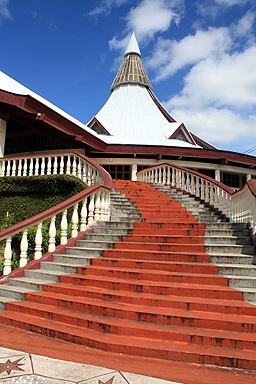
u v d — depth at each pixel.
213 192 11.04
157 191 11.94
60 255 6.24
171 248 6.15
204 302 4.16
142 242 6.62
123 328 3.76
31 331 4.13
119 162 18.39
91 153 18.14
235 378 2.92
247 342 3.38
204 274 5.00
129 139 21.05
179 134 23.02
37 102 12.79
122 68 29.19
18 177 10.15
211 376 2.94
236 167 19.66
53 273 5.61
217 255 5.50
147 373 2.97
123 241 6.81
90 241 6.70
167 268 5.31
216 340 3.46
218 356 3.19
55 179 9.52
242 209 7.49
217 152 18.30
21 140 18.80
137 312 4.03
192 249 6.07
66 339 3.80
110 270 5.30
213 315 3.94
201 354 3.23
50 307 4.58
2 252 8.28
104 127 22.14
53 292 5.06
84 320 4.03
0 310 4.82
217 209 9.76
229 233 6.89
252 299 4.30
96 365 3.12
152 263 5.40
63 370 2.99
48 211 6.38
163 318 3.92
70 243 6.76
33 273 5.77
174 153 17.91
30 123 15.13
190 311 4.09
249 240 6.32
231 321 3.71
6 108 13.61
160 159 18.27
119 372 2.97
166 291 4.57
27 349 3.52
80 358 3.29
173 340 3.58
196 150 18.11
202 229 7.09
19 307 4.68
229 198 8.71
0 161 11.66
